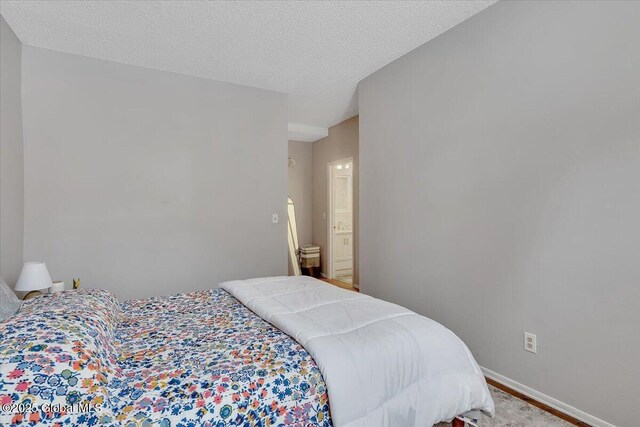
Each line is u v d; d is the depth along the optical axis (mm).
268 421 1121
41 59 2717
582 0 1791
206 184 3379
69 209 2791
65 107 2787
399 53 2943
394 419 1309
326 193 5652
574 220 1832
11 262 2430
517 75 2105
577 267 1819
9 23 2393
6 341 1001
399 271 3062
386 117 3193
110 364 1195
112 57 2914
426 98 2764
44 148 2711
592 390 1760
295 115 4785
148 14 2305
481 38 2324
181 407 1024
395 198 3104
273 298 2004
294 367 1253
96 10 2254
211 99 3422
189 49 2803
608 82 1692
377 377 1297
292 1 2184
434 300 2707
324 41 2715
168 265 3186
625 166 1639
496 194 2232
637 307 1602
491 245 2268
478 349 2359
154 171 3129
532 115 2025
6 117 2385
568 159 1854
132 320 1807
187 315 1889
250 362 1279
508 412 1888
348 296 2010
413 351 1429
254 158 3650
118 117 2984
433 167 2705
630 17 1617
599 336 1734
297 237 5941
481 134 2328
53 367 958
